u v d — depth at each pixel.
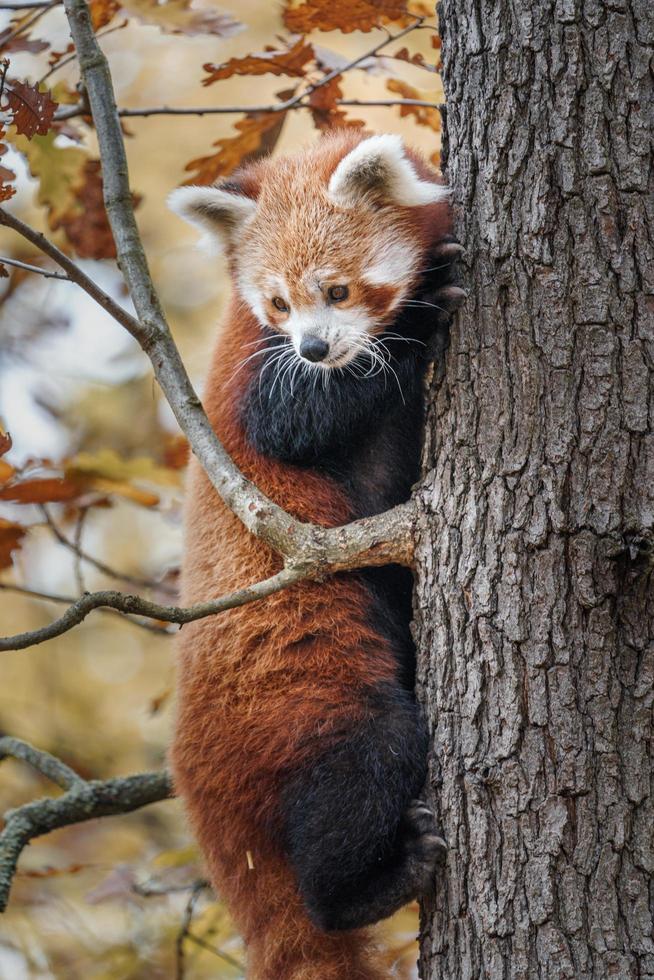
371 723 7.27
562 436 6.06
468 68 6.53
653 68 6.14
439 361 6.79
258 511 6.47
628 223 6.08
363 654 7.67
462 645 6.24
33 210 15.52
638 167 6.10
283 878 7.38
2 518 8.60
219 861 7.64
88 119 9.28
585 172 6.12
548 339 6.13
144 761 14.60
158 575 13.62
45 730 14.75
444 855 6.25
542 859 5.79
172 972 10.77
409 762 6.87
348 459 8.31
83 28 7.74
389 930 7.92
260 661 7.70
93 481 9.39
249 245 8.80
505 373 6.25
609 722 5.85
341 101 9.18
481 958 5.89
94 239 9.52
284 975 7.30
